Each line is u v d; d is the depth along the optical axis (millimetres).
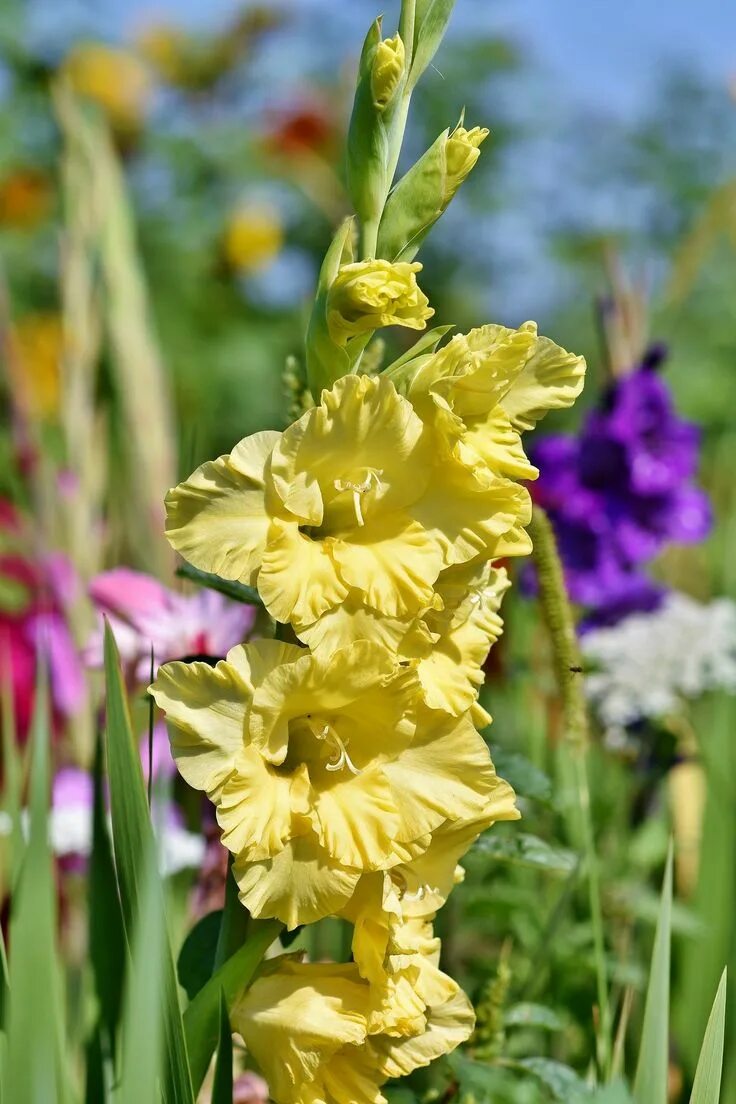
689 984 1516
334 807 1146
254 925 1162
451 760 1160
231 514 1136
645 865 1802
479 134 1173
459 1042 1194
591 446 2084
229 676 1138
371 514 1157
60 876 1466
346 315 1143
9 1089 1077
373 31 1167
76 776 1475
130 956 1129
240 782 1135
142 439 1735
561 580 1294
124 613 1391
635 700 1779
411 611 1142
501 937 1570
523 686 1804
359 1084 1177
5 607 1543
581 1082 1253
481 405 1161
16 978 1081
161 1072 1123
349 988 1172
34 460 1745
